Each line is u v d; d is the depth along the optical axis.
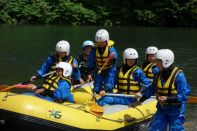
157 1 31.44
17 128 5.91
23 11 28.06
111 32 24.12
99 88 7.33
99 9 30.52
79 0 30.92
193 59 14.95
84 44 9.01
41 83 10.41
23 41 18.50
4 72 11.83
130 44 18.75
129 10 31.28
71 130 5.81
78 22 29.45
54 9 29.27
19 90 9.56
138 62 14.10
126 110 6.57
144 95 5.77
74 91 7.41
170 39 21.08
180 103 5.38
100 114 6.14
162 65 5.42
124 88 7.05
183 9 30.73
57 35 21.03
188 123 7.50
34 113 5.80
